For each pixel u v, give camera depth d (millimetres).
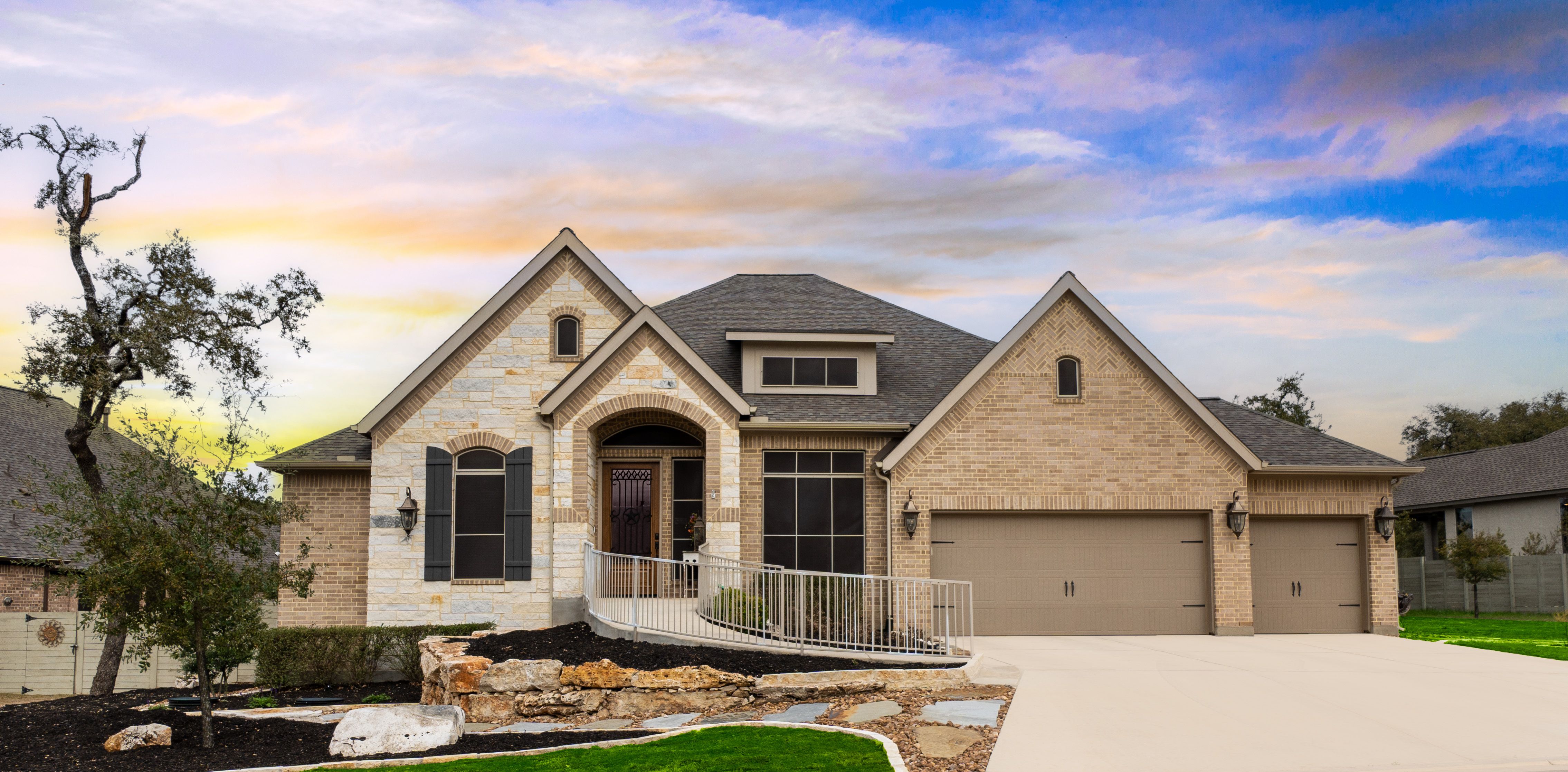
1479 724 11992
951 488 20906
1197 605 21156
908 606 20609
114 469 13555
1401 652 18281
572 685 14484
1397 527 40531
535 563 20344
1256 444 22672
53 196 20922
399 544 20438
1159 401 21312
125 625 13375
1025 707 12961
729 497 20172
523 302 21203
